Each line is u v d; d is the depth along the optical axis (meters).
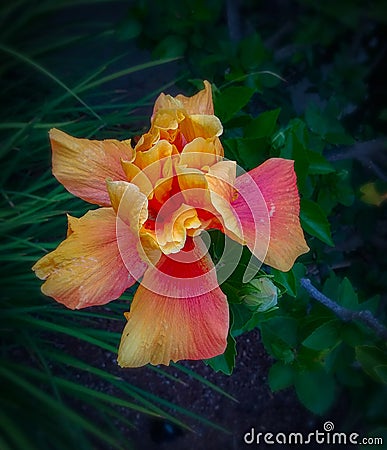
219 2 0.36
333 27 0.37
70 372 0.38
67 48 0.38
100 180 0.22
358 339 0.30
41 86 0.39
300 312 0.31
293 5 0.40
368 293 0.39
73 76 0.39
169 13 0.35
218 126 0.20
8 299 0.32
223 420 0.40
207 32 0.35
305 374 0.32
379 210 0.39
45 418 0.33
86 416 0.38
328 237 0.28
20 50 0.38
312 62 0.39
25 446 0.29
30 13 0.37
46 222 0.34
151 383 0.39
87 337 0.30
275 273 0.25
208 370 0.39
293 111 0.39
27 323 0.31
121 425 0.39
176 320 0.20
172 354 0.21
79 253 0.20
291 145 0.27
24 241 0.30
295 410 0.41
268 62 0.35
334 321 0.30
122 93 0.42
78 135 0.34
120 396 0.39
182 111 0.20
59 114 0.37
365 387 0.36
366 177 0.39
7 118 0.36
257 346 0.40
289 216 0.22
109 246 0.21
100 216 0.21
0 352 0.36
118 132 0.35
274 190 0.22
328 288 0.33
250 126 0.28
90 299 0.20
